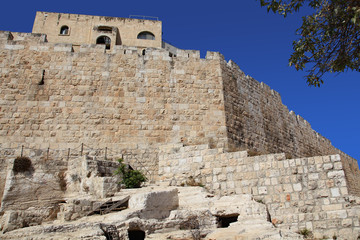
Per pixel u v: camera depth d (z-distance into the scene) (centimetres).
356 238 1264
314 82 1064
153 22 3778
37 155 1709
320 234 1319
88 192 1530
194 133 2092
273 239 966
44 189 1625
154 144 2005
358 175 2767
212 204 1379
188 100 2172
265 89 2803
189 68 2269
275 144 2644
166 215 1269
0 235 1016
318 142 3553
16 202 1550
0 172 1734
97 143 1953
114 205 1311
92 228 1049
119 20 3697
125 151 1959
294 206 1405
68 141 1936
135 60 2206
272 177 1488
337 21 988
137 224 1112
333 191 1367
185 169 1716
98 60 2166
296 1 998
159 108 2105
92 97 2059
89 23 3606
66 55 2148
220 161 1639
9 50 2106
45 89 2039
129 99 2091
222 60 2400
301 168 1448
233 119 2261
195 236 1087
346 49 997
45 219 1348
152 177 1912
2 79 2027
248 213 1286
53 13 3588
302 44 1049
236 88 2425
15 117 1948
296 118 3231
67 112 2002
